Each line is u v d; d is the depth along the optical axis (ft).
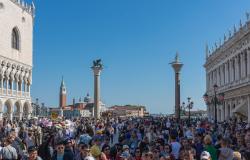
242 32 233.35
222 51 291.99
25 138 89.56
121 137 95.14
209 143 57.67
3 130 114.52
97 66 268.41
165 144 62.59
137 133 93.35
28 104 336.29
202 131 92.79
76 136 114.21
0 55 285.64
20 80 321.93
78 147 59.06
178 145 62.08
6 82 297.53
